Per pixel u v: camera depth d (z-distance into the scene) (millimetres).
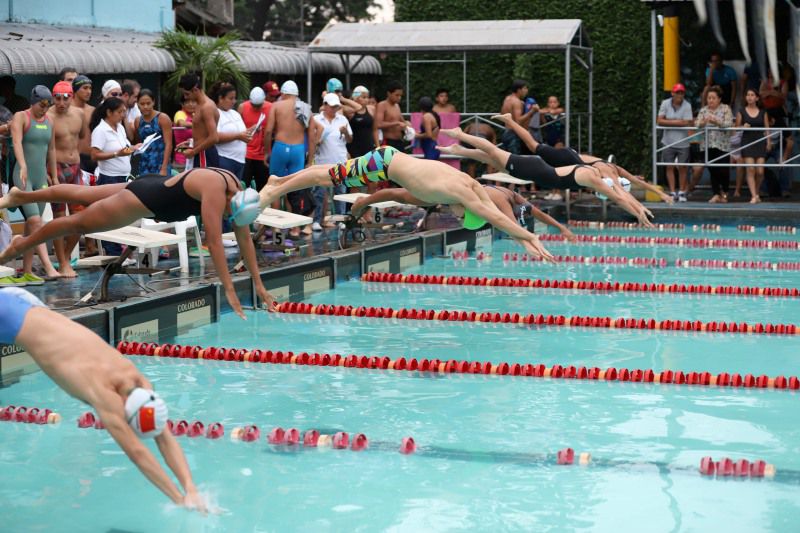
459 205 8070
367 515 4566
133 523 4488
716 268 12328
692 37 17906
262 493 4875
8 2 14695
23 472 5203
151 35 18250
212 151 11414
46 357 4172
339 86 13773
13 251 7215
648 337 8617
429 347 8203
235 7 32219
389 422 6098
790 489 4902
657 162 17203
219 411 6344
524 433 5863
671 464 5293
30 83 13883
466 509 4633
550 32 17703
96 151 10164
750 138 16094
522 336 8672
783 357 7812
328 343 8352
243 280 9773
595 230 16078
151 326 8469
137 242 8438
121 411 4098
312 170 8250
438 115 16672
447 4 20969
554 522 4469
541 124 17875
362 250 11758
